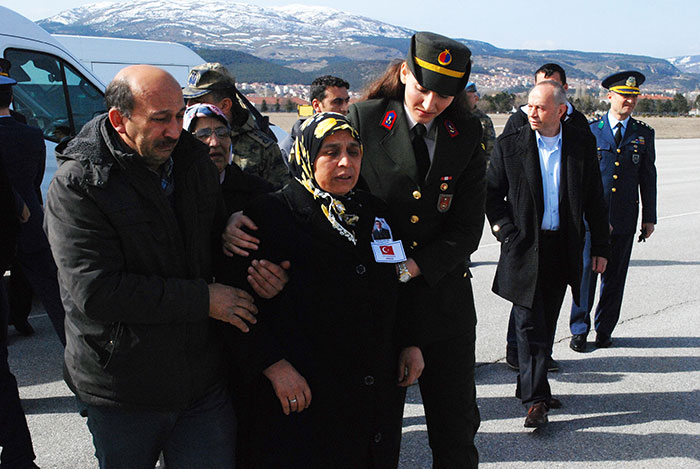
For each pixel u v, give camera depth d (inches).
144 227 71.2
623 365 166.6
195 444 78.9
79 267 68.1
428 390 98.1
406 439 127.6
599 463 119.9
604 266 142.6
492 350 175.5
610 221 173.8
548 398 131.6
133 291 69.1
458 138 90.7
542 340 131.6
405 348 91.0
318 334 77.8
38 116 211.0
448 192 90.6
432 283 89.9
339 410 78.0
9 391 105.0
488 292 229.5
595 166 136.3
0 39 196.1
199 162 77.0
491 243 311.7
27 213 130.0
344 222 79.1
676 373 161.3
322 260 77.5
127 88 67.2
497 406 142.9
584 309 173.5
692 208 416.8
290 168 81.8
